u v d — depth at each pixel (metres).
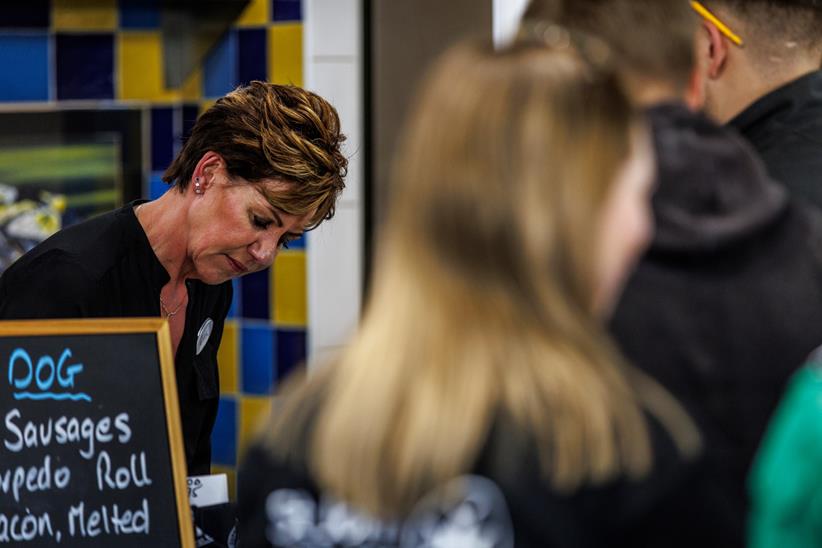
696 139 2.00
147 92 5.33
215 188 3.13
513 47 1.58
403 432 1.48
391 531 1.48
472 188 1.48
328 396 1.57
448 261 1.50
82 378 2.76
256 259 3.20
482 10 5.06
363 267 5.20
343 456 1.50
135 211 3.20
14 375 2.70
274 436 1.60
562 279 1.48
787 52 2.57
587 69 1.55
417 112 1.56
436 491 1.46
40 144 5.16
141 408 2.80
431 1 5.15
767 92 2.59
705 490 1.48
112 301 3.09
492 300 1.48
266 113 3.10
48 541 2.66
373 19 5.12
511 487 1.45
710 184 1.99
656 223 1.99
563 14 1.89
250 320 5.25
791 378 1.97
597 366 1.48
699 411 1.95
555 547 1.44
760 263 2.00
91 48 5.21
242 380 5.27
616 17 1.92
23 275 3.04
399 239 1.53
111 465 2.75
